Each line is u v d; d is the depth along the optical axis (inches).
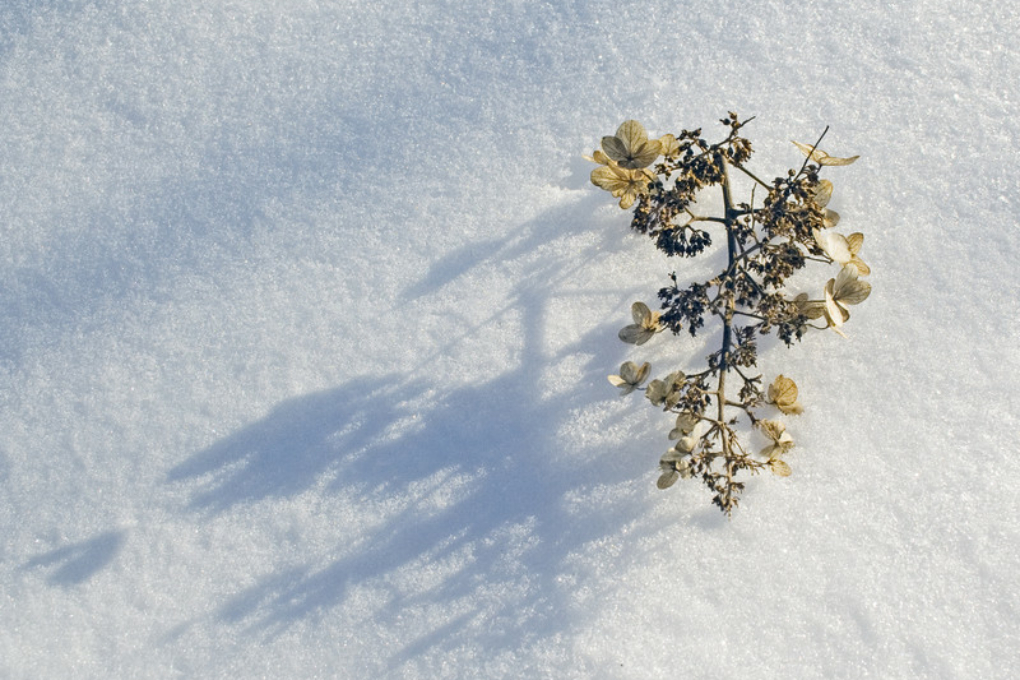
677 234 40.8
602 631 40.2
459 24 44.6
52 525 42.0
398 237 43.0
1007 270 41.8
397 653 40.6
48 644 41.3
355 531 41.4
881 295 41.8
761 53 43.4
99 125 44.6
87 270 43.6
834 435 41.1
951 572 40.1
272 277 43.1
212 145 44.2
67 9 45.4
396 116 44.0
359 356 42.3
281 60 44.7
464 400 41.9
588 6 44.2
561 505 41.1
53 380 42.9
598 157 40.9
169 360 42.7
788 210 40.1
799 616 40.1
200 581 41.4
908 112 42.8
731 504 39.5
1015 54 42.9
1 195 44.3
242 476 41.9
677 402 40.1
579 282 42.3
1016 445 40.8
